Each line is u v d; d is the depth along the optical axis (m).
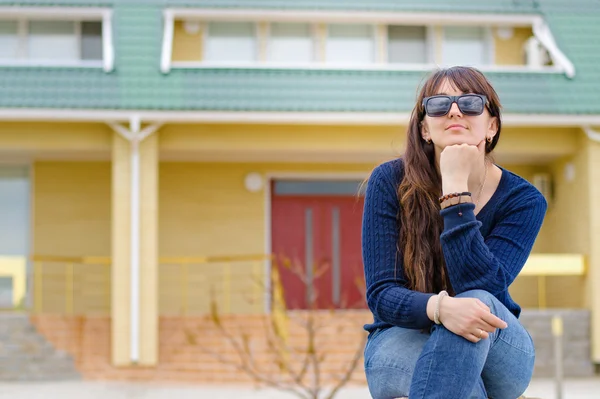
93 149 15.48
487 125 3.14
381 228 3.13
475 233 2.92
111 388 13.64
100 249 17.52
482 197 3.18
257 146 15.68
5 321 15.12
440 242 3.01
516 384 3.03
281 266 18.06
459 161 2.97
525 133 16.16
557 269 15.83
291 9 16.97
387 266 3.08
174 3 16.89
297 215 18.17
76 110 14.82
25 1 16.66
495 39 17.83
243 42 17.31
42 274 17.28
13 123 15.41
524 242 3.13
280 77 15.67
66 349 15.09
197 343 14.25
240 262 17.75
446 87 3.11
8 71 15.36
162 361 15.03
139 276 15.02
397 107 15.25
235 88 15.38
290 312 15.23
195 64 15.75
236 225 17.83
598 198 15.75
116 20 16.55
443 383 2.73
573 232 16.48
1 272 16.72
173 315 15.59
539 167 17.62
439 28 17.62
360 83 15.66
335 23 17.36
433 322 2.87
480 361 2.77
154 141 15.34
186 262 17.64
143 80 15.38
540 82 15.91
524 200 3.16
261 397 12.58
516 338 2.97
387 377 3.01
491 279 2.93
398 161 3.25
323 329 15.09
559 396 10.38
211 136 15.62
